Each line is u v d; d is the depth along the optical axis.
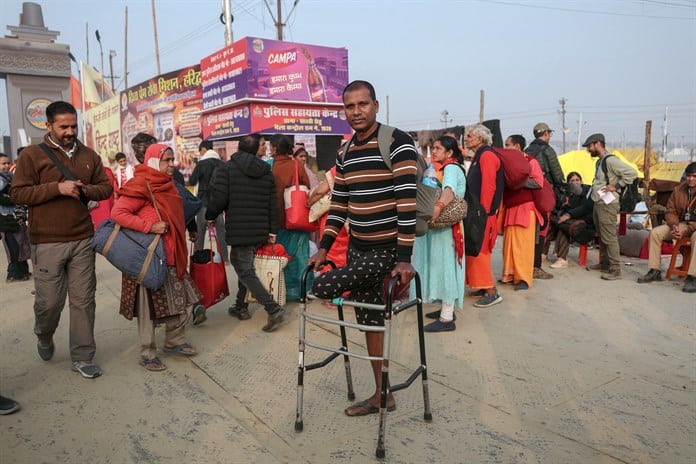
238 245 4.61
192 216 4.70
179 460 2.75
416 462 2.71
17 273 7.07
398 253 2.79
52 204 3.58
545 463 2.69
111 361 4.13
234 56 10.59
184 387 3.65
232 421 3.16
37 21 24.36
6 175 6.66
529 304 5.57
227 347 4.42
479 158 5.21
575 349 4.29
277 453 2.81
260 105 10.50
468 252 4.79
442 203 4.39
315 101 11.10
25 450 2.85
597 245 8.95
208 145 8.00
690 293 5.88
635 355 4.15
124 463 2.72
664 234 6.32
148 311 3.90
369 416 3.20
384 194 2.88
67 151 3.68
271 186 4.79
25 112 23.98
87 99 23.75
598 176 6.71
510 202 6.09
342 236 5.54
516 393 3.50
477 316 5.18
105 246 3.66
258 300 4.72
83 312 3.78
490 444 2.87
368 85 2.85
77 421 3.17
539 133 7.39
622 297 5.77
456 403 3.36
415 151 2.88
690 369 3.87
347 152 2.99
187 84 13.12
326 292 2.88
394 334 4.70
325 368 3.95
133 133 16.98
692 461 2.69
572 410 3.26
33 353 4.30
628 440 2.90
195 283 4.65
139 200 3.78
